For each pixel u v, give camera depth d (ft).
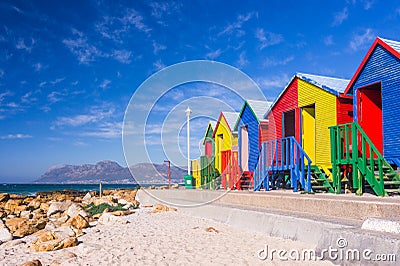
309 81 36.50
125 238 23.49
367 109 32.35
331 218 20.38
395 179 27.76
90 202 51.42
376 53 30.37
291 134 41.04
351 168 31.89
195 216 32.99
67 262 17.94
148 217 33.81
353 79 32.14
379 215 18.93
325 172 34.60
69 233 25.12
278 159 37.91
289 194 29.45
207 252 18.80
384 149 29.58
